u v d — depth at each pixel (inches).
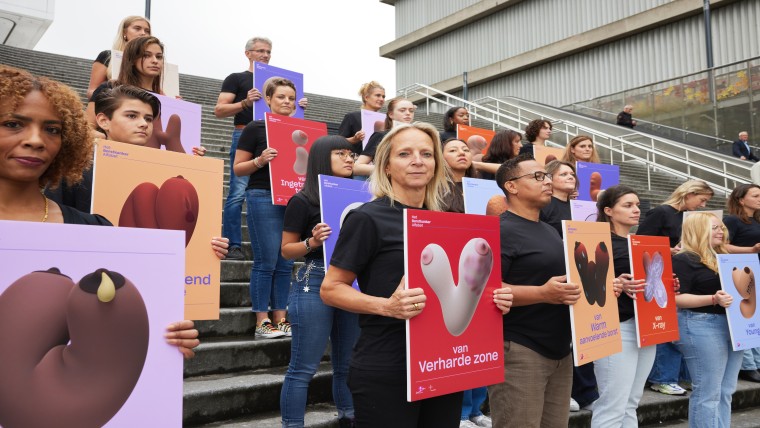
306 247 120.6
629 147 553.6
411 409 81.4
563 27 992.2
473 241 86.4
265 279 162.7
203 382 135.5
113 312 58.4
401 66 1325.0
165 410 59.9
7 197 63.4
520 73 1069.8
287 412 118.2
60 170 68.2
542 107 681.6
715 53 796.6
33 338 54.2
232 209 197.0
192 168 107.9
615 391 129.6
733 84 557.0
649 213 193.0
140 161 101.7
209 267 107.3
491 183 157.2
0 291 53.2
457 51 1190.3
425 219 80.4
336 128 243.4
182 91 424.5
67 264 56.8
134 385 58.6
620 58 914.1
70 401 55.2
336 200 124.3
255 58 211.0
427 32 1229.1
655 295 135.8
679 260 154.6
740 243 209.9
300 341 119.8
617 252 139.9
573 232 111.3
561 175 156.6
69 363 55.6
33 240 55.3
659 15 839.1
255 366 151.6
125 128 105.4
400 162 87.0
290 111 174.7
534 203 113.4
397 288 79.7
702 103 584.4
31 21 526.6
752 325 151.6
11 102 60.1
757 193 208.4
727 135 558.9
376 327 83.3
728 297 147.0
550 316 106.9
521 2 1067.9
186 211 105.8
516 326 106.4
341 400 130.9
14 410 52.8
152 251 61.6
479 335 84.9
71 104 65.4
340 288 82.5
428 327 77.9
